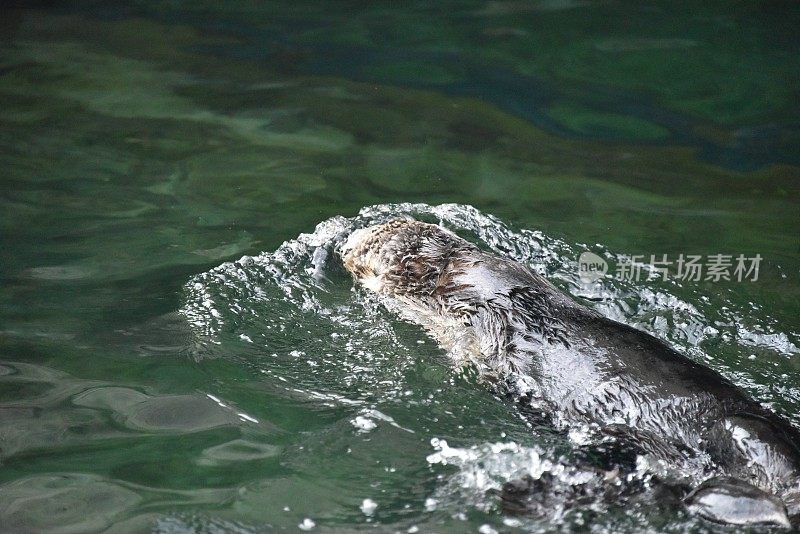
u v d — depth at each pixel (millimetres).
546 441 10727
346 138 21062
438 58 25547
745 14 27688
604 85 23828
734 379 12156
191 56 25719
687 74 24188
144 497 10008
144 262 15617
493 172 19469
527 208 17812
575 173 19453
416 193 18469
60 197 17953
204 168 19453
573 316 11773
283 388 12133
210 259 15727
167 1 30109
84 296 14516
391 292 14172
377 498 9867
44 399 11883
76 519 9680
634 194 18469
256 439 11047
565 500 9688
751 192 18562
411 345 13141
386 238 14711
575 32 27000
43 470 10500
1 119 21547
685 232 16797
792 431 9961
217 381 12305
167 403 11805
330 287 14867
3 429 11258
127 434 11172
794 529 8625
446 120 22078
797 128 21312
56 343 13203
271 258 15680
